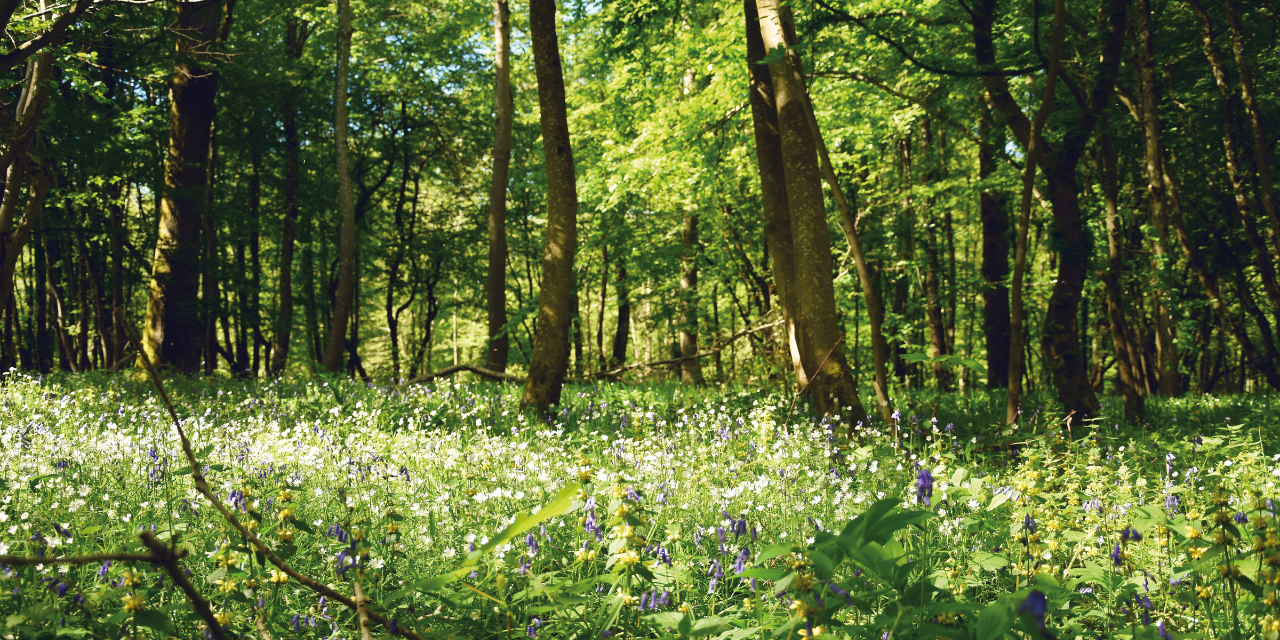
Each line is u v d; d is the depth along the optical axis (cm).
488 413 997
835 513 459
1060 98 1360
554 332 1062
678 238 2578
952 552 370
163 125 1862
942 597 309
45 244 2155
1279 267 1488
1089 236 1002
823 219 938
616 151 1852
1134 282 1647
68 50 986
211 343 2259
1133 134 1574
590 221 2369
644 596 274
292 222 2417
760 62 845
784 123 952
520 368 3669
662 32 1537
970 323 2591
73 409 887
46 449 607
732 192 2044
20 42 707
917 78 1365
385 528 394
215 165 2331
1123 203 1759
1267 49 1403
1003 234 1880
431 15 2466
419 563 384
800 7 998
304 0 2223
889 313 1731
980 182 1647
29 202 659
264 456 596
